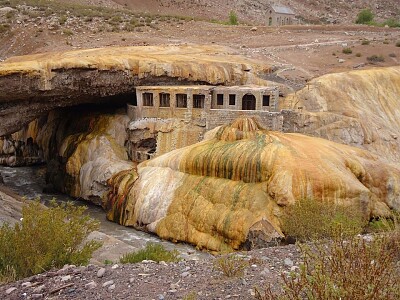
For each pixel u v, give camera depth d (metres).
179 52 49.66
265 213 26.55
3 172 45.97
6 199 25.94
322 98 41.81
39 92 36.19
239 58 48.97
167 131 37.44
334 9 134.00
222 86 40.19
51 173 42.84
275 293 8.08
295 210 23.48
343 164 29.11
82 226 13.48
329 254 9.41
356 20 114.56
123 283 9.31
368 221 27.09
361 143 38.06
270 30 74.50
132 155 38.81
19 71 34.34
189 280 9.29
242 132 31.62
